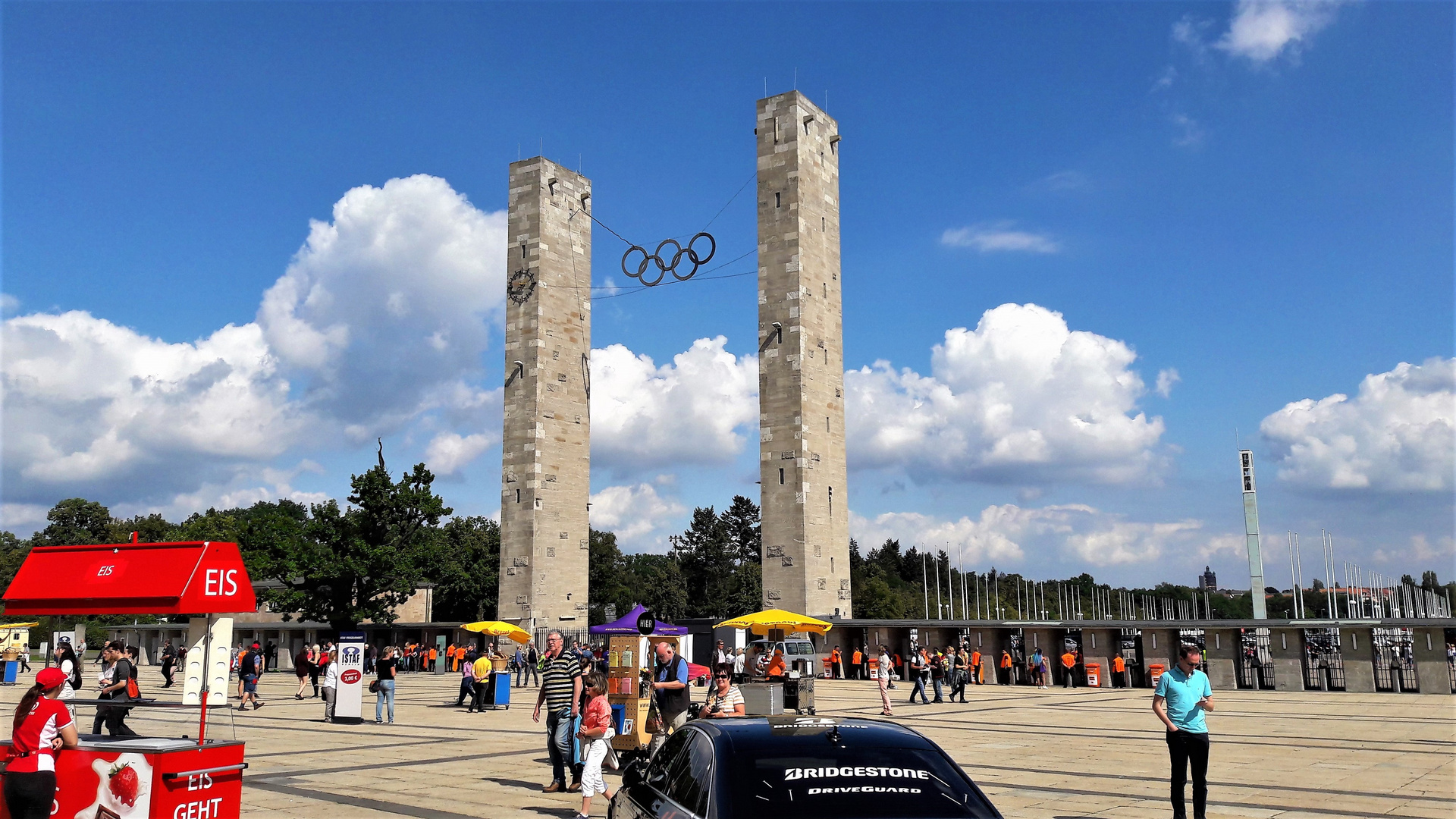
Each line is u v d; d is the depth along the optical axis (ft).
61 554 42.52
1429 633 130.41
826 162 232.73
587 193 267.18
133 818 36.96
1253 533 167.32
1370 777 59.21
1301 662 138.82
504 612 237.86
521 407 245.65
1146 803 50.39
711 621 178.19
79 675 97.30
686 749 29.17
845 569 217.77
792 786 24.59
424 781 59.57
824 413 218.18
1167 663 152.56
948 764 26.30
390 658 102.17
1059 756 69.41
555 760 55.06
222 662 40.81
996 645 166.50
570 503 247.29
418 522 240.53
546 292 250.98
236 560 41.88
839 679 179.01
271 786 57.31
